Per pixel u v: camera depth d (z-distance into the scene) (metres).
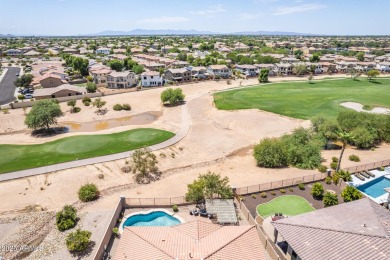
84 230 35.28
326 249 24.47
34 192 45.78
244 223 36.31
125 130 75.69
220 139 69.56
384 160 53.09
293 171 52.78
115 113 91.62
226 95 111.69
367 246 23.59
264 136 71.81
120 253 25.72
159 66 162.25
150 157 54.19
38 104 77.31
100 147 63.09
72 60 159.38
